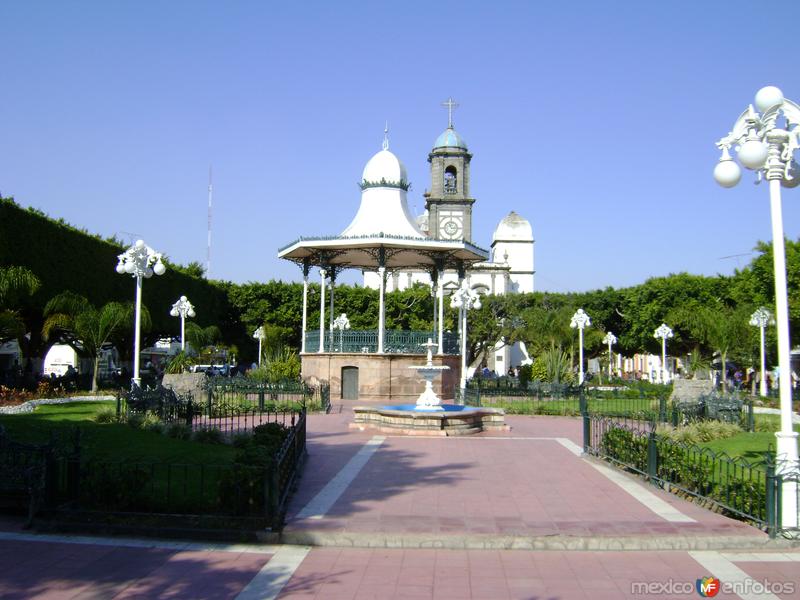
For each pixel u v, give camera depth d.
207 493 11.31
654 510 11.12
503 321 57.84
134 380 21.78
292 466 12.61
